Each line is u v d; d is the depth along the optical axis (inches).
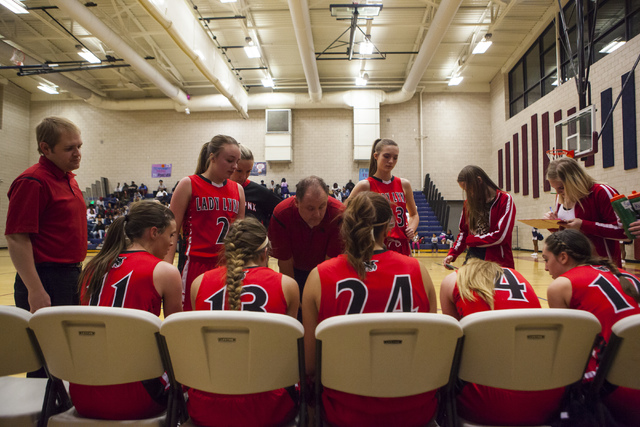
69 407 55.6
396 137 568.4
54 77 476.4
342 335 42.2
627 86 296.4
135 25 401.4
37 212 69.6
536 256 370.3
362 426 46.0
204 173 88.4
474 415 50.3
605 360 46.8
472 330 44.4
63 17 388.2
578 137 252.7
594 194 87.4
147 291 54.9
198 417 48.3
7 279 262.5
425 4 375.6
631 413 49.6
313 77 451.2
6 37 419.5
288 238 82.7
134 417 50.4
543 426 48.6
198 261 83.7
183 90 568.1
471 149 557.6
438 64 499.5
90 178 589.9
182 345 44.8
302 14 324.5
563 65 382.0
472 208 96.7
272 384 46.1
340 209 79.0
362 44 401.1
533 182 438.9
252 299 51.6
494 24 381.7
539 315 42.4
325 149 576.1
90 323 46.6
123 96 589.9
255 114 581.9
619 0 306.5
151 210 61.6
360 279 49.9
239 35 429.7
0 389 58.9
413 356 43.3
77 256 76.9
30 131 588.4
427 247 514.0
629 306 52.4
